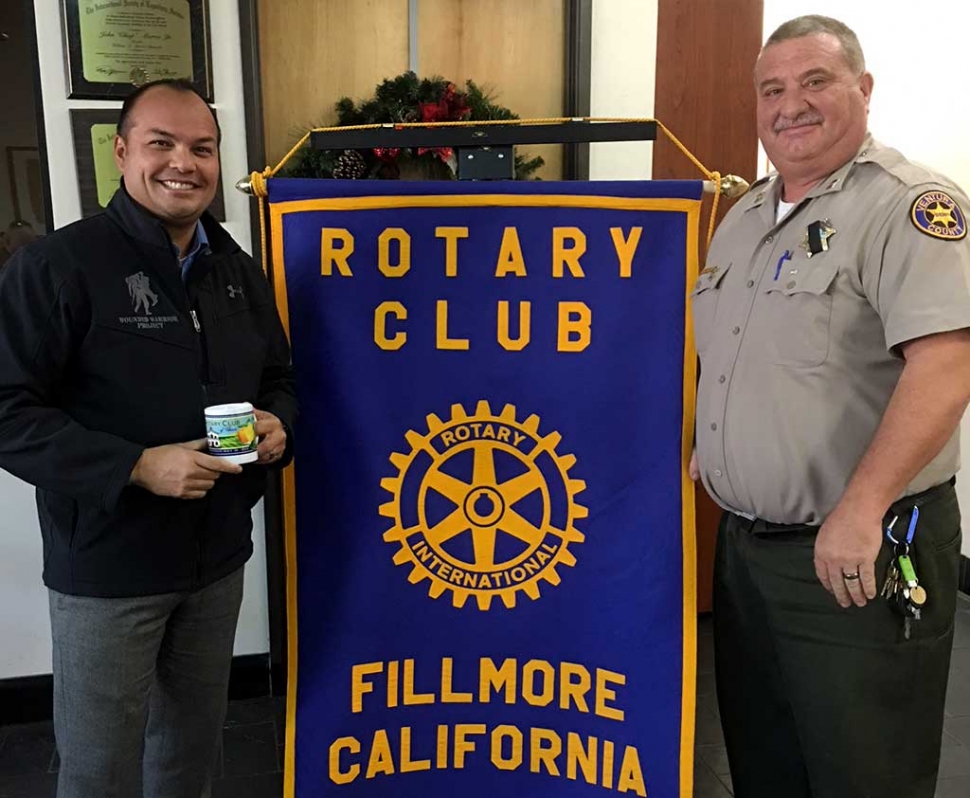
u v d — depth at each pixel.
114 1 2.19
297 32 2.42
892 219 1.37
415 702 1.77
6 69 2.45
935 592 1.47
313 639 1.75
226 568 1.59
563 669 1.76
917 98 3.30
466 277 1.69
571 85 2.51
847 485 1.43
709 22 2.68
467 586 1.75
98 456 1.36
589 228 1.68
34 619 2.43
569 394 1.71
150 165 1.44
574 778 1.78
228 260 1.61
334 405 1.71
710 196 2.76
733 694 1.72
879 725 1.49
